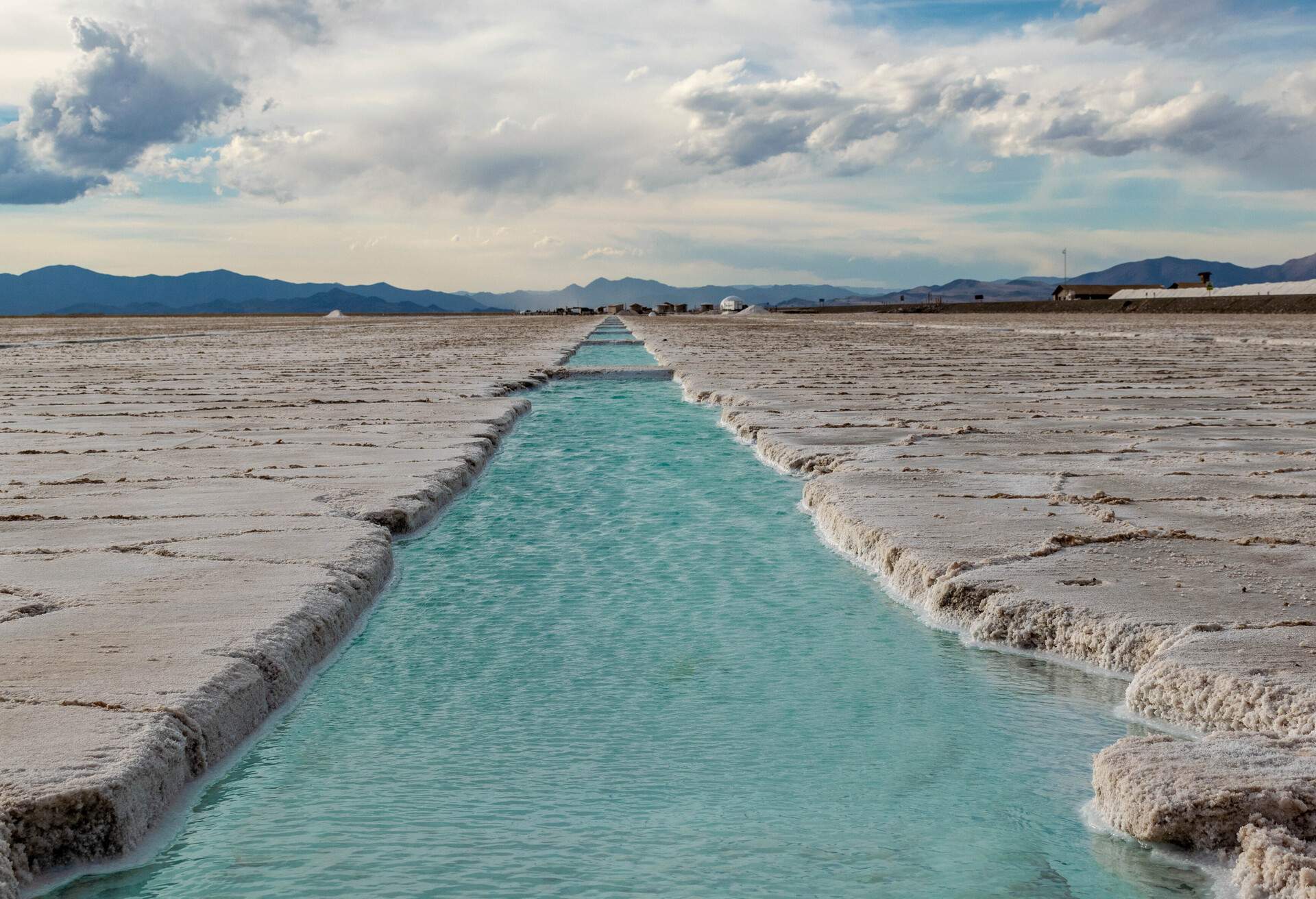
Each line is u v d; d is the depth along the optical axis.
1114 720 3.31
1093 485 6.25
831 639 4.08
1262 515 5.33
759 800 2.83
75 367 17.95
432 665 3.84
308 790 2.89
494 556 5.34
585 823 2.72
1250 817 2.46
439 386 13.34
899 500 5.89
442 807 2.80
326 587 4.19
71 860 2.47
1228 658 3.29
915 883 2.43
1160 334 30.56
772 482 7.29
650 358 22.27
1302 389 12.46
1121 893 2.38
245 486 6.32
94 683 3.10
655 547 5.52
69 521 5.31
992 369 16.28
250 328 47.75
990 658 3.87
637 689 3.61
